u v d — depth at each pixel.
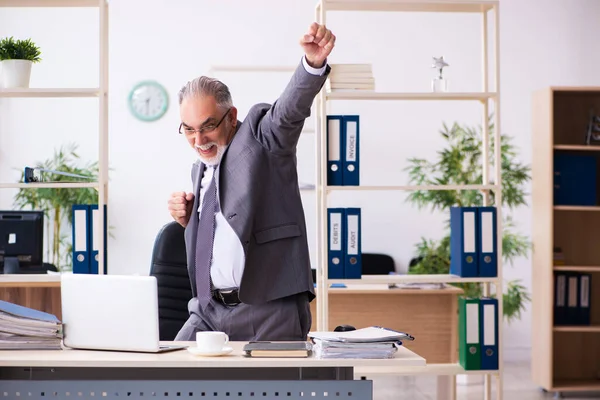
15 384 2.39
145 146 7.12
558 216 6.02
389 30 7.26
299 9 7.22
